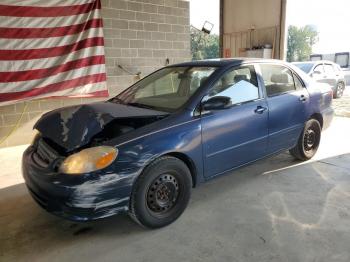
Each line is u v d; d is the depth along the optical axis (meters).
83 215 2.48
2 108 5.34
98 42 5.96
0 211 3.24
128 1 6.31
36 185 2.65
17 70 5.23
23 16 5.16
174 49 7.13
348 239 2.62
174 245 2.61
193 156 2.93
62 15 5.51
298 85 4.12
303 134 4.21
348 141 5.36
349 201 3.25
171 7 6.91
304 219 2.93
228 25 8.71
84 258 2.49
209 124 3.02
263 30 7.74
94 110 3.00
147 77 3.98
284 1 7.11
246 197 3.39
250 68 3.57
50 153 2.74
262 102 3.54
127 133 2.67
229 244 2.60
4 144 5.47
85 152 2.49
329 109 4.55
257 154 3.57
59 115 3.09
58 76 5.64
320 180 3.78
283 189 3.56
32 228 2.92
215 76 3.23
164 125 2.79
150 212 2.76
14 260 2.49
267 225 2.85
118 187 2.52
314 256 2.43
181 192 2.95
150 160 2.64
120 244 2.65
